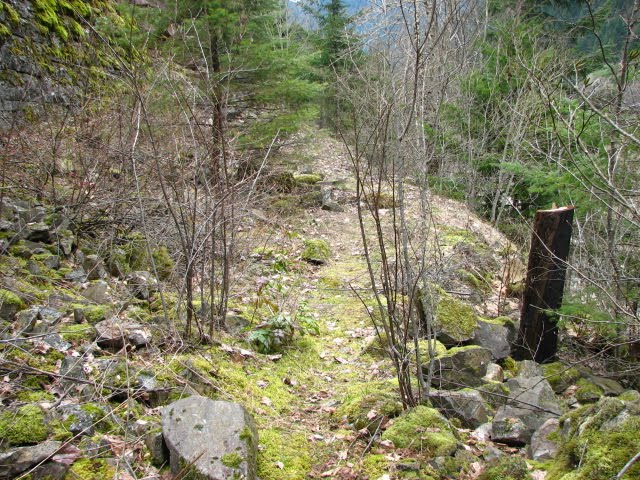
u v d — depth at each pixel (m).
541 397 3.90
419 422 3.20
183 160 5.02
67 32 8.80
